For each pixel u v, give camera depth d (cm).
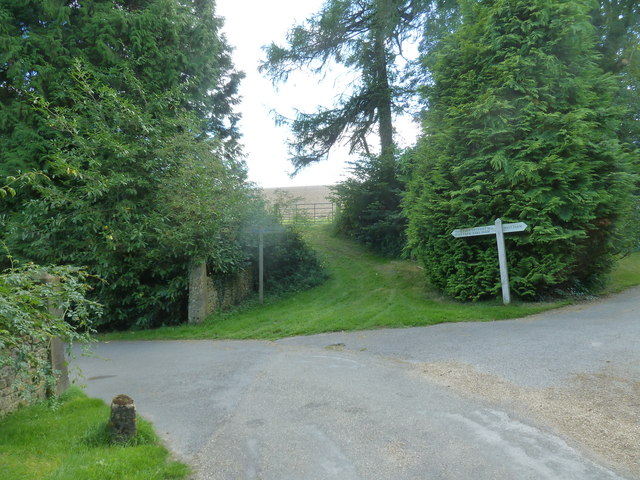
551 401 478
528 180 975
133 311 1156
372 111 2058
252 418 481
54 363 551
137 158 1135
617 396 478
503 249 988
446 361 648
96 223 1059
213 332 1010
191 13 1598
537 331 762
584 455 366
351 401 511
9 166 1152
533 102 988
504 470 347
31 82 1172
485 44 1069
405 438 411
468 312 955
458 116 1063
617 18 1449
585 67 1066
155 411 521
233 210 1243
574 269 1071
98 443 409
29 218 1080
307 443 413
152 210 1125
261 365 697
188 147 1179
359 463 371
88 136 1138
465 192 1034
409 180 1327
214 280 1200
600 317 832
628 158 1061
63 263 1105
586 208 962
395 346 760
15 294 408
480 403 484
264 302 1322
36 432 429
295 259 1486
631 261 1574
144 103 1260
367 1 1823
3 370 470
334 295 1308
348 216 1814
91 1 1268
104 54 1234
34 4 1209
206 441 431
